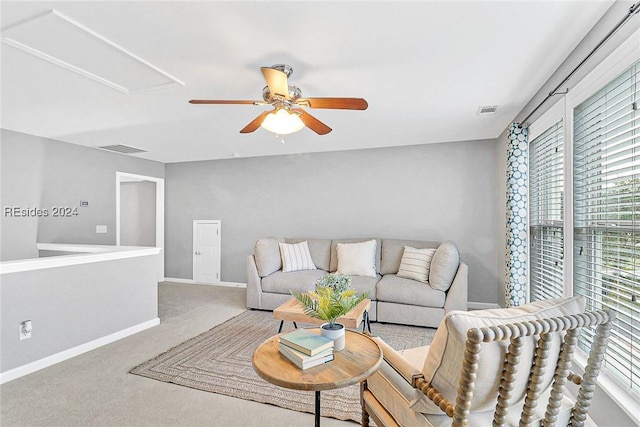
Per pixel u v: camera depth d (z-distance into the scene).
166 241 6.29
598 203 1.85
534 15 1.73
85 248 3.85
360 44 2.01
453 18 1.75
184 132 4.04
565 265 2.13
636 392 1.47
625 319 1.60
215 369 2.68
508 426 1.19
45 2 1.61
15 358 2.57
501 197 4.11
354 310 2.99
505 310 1.23
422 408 1.29
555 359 1.18
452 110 3.25
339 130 3.98
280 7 1.65
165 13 1.70
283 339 1.69
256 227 5.68
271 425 1.99
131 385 2.44
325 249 4.85
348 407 2.18
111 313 3.30
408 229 4.82
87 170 4.86
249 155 5.54
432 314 3.66
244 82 2.55
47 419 2.02
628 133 1.58
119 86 2.63
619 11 1.59
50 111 3.26
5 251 3.97
